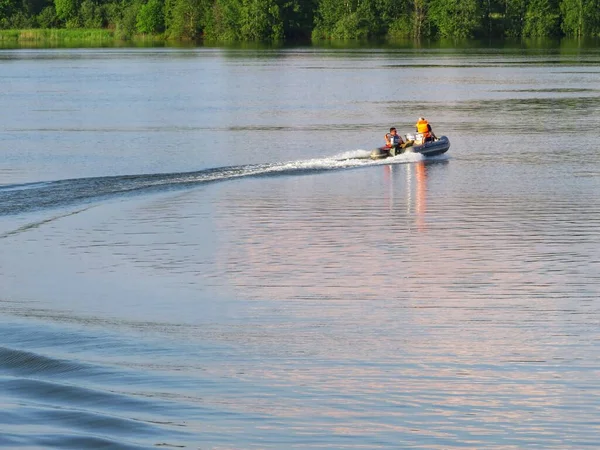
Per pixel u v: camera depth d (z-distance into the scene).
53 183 59.34
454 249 42.41
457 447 22.39
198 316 32.91
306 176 62.31
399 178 61.44
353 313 33.09
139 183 59.50
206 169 64.94
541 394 25.47
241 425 23.52
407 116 101.12
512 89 134.00
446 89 135.62
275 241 44.34
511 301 34.38
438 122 95.00
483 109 107.38
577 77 155.38
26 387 25.86
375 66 187.38
